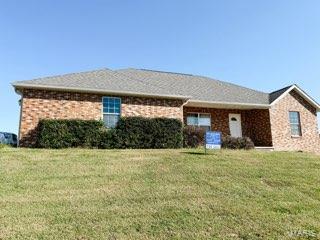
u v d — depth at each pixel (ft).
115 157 45.14
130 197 28.68
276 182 35.81
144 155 47.34
